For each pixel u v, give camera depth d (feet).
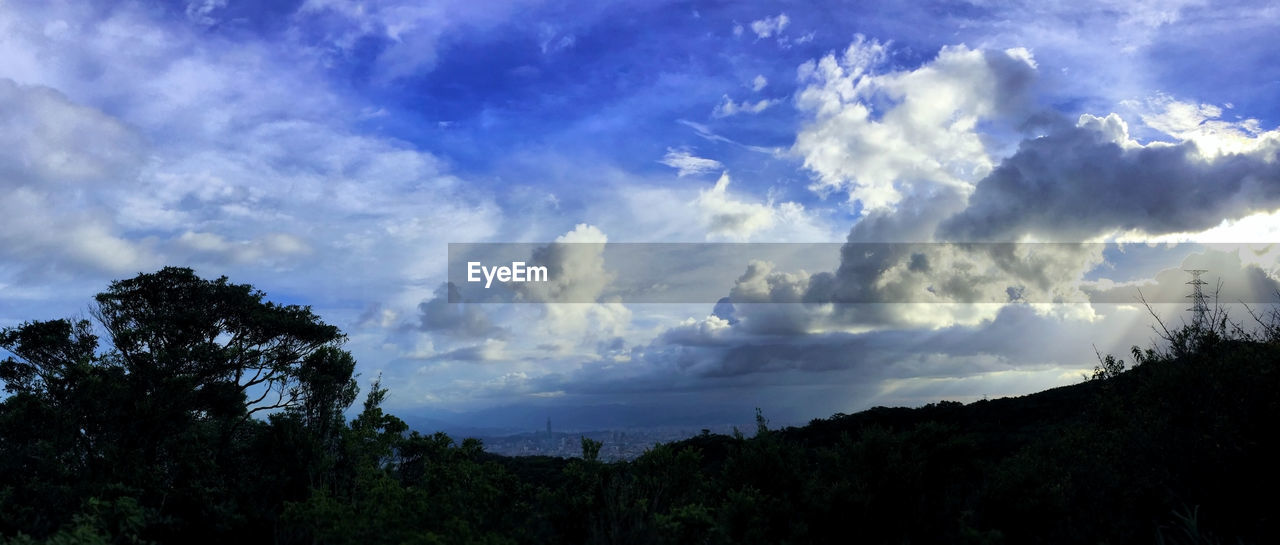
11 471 41.01
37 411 45.85
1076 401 61.21
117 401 48.26
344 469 41.47
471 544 21.94
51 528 36.09
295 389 48.52
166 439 46.09
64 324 63.67
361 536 23.03
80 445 46.47
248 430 52.80
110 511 25.03
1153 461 20.97
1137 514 20.85
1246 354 20.74
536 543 24.75
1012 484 20.68
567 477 26.94
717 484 25.07
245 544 39.19
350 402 49.08
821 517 20.56
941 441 21.80
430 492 27.12
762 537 20.35
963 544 19.08
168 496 38.96
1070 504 21.67
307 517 26.84
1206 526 19.58
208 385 56.65
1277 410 19.04
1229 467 19.38
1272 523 18.66
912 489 20.66
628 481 26.76
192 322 64.75
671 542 22.11
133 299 67.67
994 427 60.64
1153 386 22.06
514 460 58.80
